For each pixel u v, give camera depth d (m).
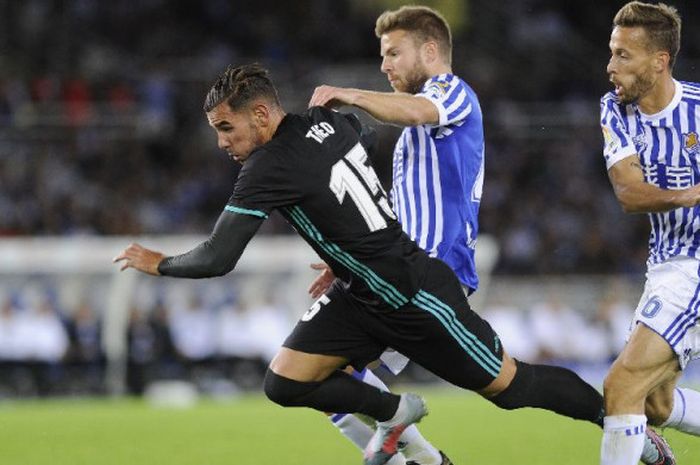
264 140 20.17
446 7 98.00
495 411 42.06
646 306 22.05
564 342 68.75
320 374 21.11
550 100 97.25
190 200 86.62
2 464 27.61
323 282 23.78
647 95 22.02
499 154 92.69
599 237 87.50
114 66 93.94
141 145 88.56
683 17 98.75
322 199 19.86
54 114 87.56
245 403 51.03
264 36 100.06
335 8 101.81
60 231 81.00
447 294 20.41
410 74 23.19
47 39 94.06
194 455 29.41
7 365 60.50
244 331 62.44
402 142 23.14
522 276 79.25
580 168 92.94
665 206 21.03
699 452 27.41
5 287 60.72
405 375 65.56
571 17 104.44
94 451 30.47
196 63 96.62
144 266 20.03
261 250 61.91
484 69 97.75
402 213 22.88
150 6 98.81
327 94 20.72
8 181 82.50
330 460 28.20
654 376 21.66
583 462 26.86
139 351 61.28
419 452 22.66
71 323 61.00
